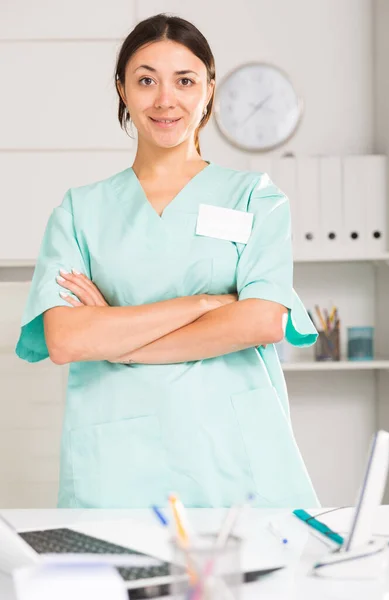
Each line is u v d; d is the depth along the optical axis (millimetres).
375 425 3623
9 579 1015
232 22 3535
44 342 1782
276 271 1685
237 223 1705
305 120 3561
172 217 1701
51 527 1210
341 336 3590
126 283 1688
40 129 3338
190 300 1642
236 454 1575
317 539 1157
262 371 1648
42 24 3320
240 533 1188
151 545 1120
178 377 1597
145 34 1660
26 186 3340
